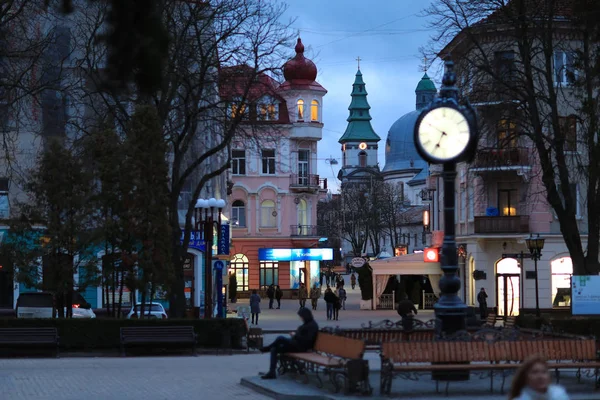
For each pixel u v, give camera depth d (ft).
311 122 296.92
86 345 113.19
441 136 71.51
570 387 71.15
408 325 82.74
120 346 113.29
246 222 293.84
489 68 134.31
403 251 310.86
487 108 137.08
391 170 633.20
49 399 66.28
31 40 128.88
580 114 140.77
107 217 120.47
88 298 176.45
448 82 72.28
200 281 192.75
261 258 291.79
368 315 216.13
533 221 194.49
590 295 127.65
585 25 135.44
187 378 80.89
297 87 296.51
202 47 136.87
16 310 139.95
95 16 127.75
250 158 294.46
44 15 139.03
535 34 137.90
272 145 295.28
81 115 161.99
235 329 119.65
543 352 68.69
